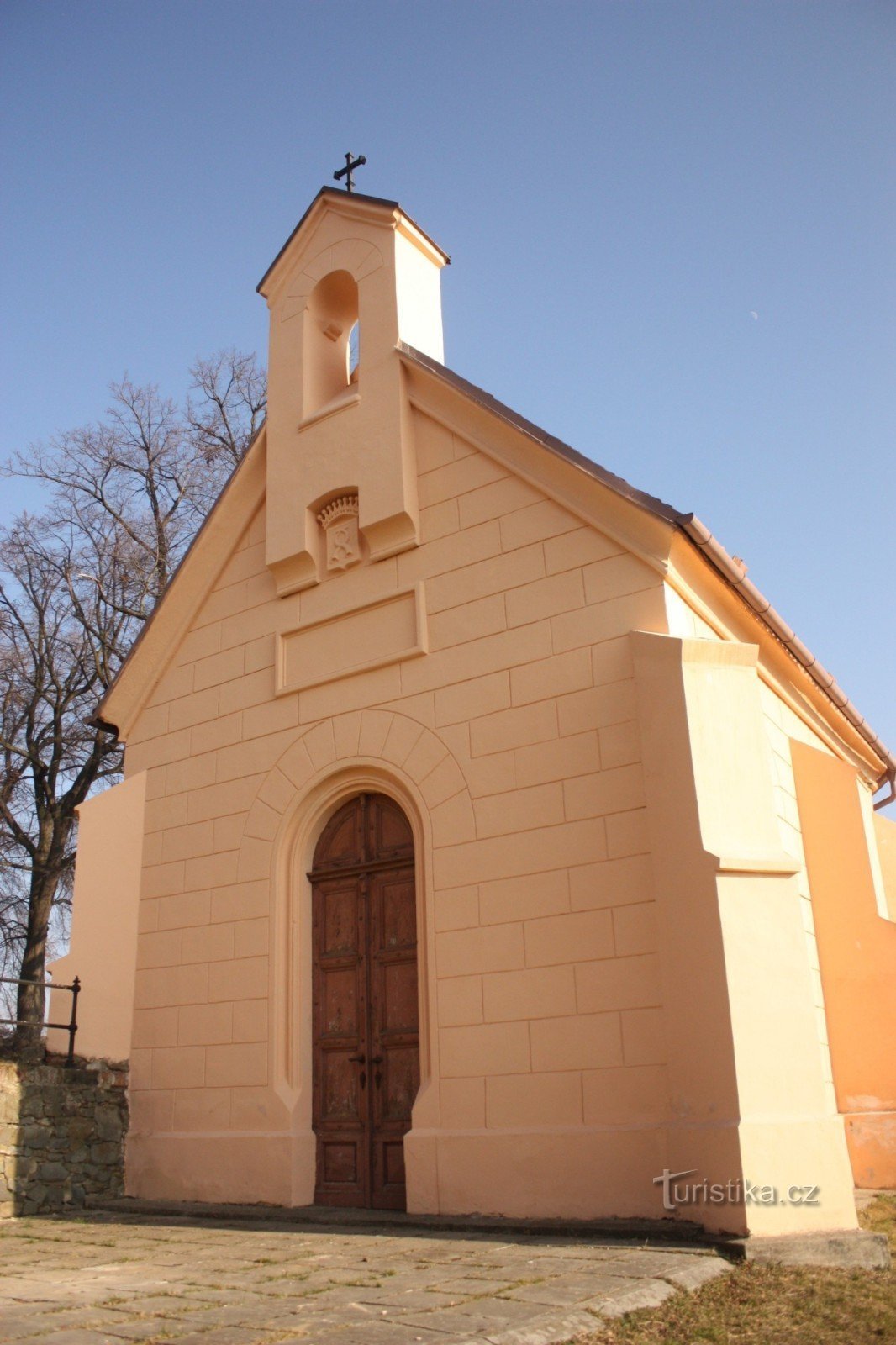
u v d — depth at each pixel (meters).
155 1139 10.90
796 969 7.70
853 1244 6.70
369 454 11.28
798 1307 5.62
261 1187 9.89
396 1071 9.70
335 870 10.68
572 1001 8.51
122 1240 8.31
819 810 10.73
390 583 10.89
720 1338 5.07
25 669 24.02
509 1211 8.31
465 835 9.52
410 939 9.98
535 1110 8.46
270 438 12.38
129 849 12.24
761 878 7.88
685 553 9.20
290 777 11.09
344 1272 6.40
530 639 9.67
